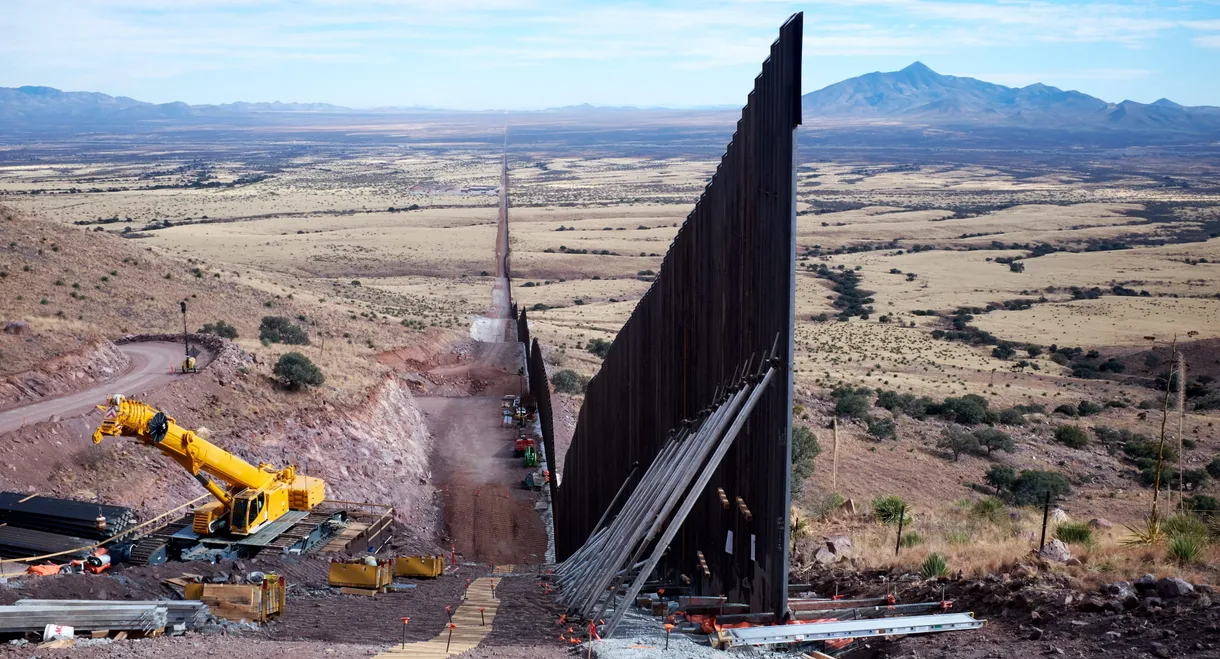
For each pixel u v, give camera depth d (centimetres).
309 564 2822
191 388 4472
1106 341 12112
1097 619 1308
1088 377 9788
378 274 16038
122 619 1748
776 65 1747
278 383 4984
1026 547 1961
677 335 2442
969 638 1380
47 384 4391
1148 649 1172
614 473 3097
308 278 14688
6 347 4600
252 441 4256
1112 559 1675
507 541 4156
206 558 2770
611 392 3150
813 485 4188
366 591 2533
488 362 7881
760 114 1847
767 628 1485
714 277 2161
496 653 1474
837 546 2334
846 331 12838
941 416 6438
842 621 1504
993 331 13000
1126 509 4069
